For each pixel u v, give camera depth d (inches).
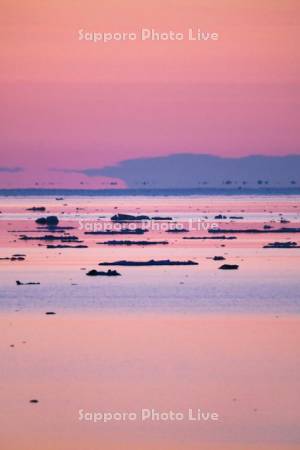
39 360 7800.2
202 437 5866.1
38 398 6688.0
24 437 5925.2
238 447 5782.5
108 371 7411.4
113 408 6441.9
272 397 6678.2
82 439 5851.4
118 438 5920.3
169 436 5930.1
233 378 7175.2
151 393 6801.2
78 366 7583.7
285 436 5910.4
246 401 6599.4
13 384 7057.1
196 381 7086.6
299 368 7470.5
